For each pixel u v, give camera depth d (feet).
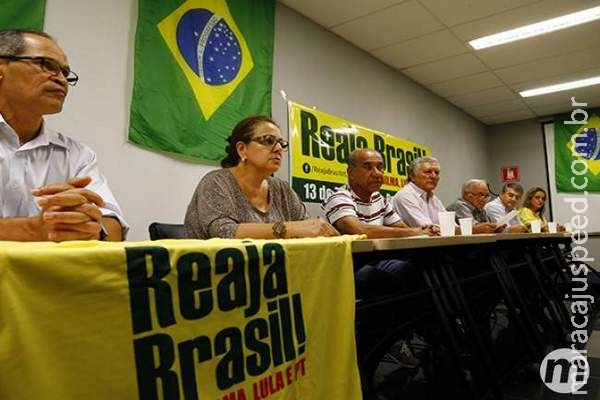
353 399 2.73
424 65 14.61
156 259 1.67
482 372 5.00
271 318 2.20
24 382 1.25
